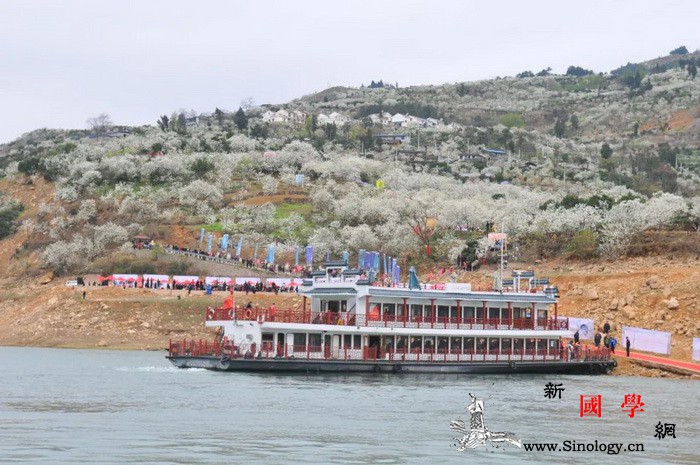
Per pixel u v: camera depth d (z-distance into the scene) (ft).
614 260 529.45
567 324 379.35
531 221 605.73
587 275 479.00
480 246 576.61
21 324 518.78
